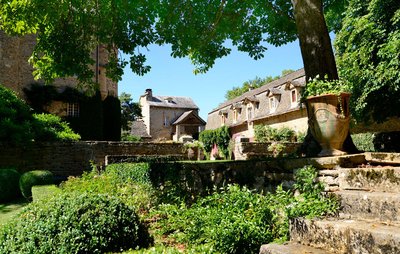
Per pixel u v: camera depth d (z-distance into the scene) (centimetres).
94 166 1204
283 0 873
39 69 778
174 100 4891
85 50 809
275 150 1788
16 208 982
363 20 1259
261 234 328
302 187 406
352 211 304
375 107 1370
